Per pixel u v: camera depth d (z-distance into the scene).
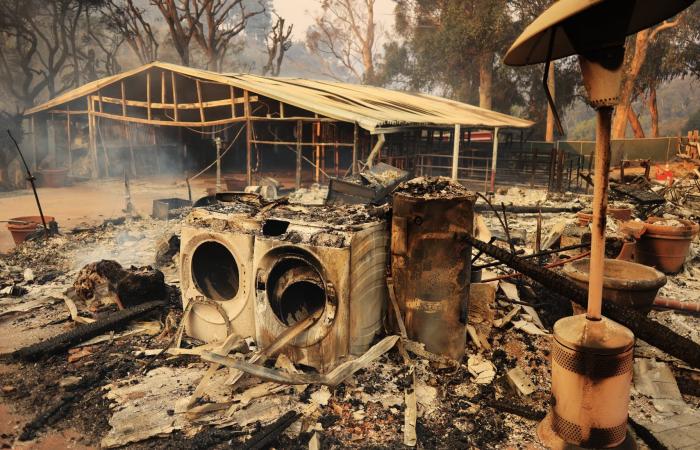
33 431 3.68
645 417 3.82
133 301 5.69
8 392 4.18
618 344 3.13
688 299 6.37
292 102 16.02
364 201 7.82
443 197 4.25
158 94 23.56
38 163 22.28
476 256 5.25
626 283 4.41
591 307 3.30
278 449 3.44
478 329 5.09
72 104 23.58
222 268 5.21
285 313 4.59
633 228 7.35
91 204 14.90
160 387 4.19
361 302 4.32
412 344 4.44
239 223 4.66
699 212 12.88
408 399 3.96
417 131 21.02
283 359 4.28
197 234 4.79
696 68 34.06
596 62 2.89
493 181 19.75
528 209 13.44
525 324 5.22
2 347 5.00
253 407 3.87
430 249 4.32
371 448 3.46
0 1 27.62
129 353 4.84
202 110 18.98
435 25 39.62
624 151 29.00
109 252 8.69
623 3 2.73
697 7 31.62
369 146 18.38
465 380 4.34
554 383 3.42
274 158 27.39
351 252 4.12
